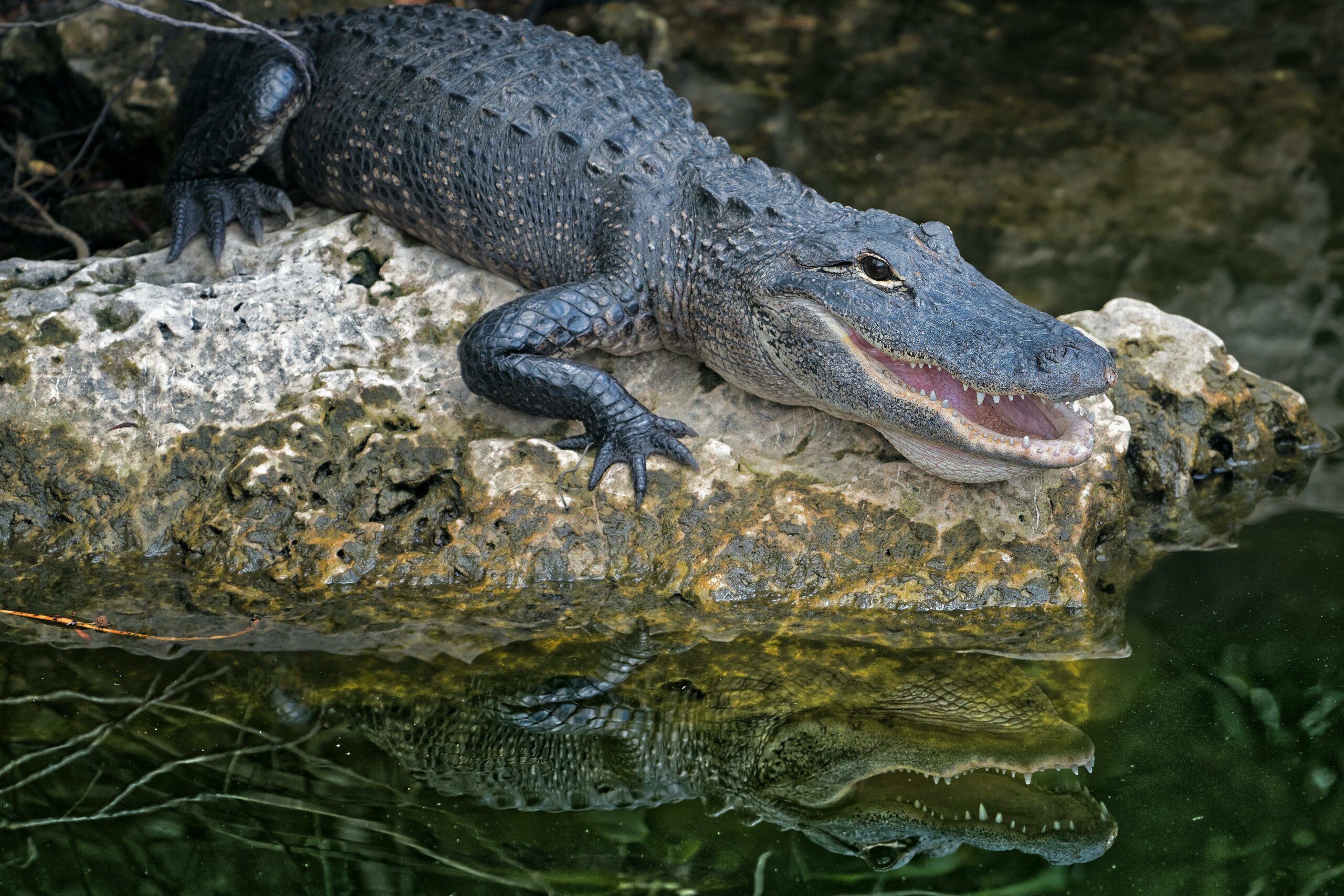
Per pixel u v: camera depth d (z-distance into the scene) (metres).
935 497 8.08
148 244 9.92
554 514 8.12
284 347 8.66
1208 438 9.58
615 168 8.70
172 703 6.97
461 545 8.11
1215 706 6.95
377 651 7.47
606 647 7.54
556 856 6.00
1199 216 13.52
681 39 17.14
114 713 6.88
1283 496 9.33
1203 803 6.25
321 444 8.35
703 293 8.34
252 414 8.49
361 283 9.30
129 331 8.57
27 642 7.43
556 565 8.07
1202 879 5.79
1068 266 12.38
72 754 6.57
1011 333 7.26
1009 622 7.79
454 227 9.24
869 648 7.55
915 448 7.84
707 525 8.09
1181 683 7.16
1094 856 5.92
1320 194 14.09
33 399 8.48
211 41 11.29
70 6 13.24
